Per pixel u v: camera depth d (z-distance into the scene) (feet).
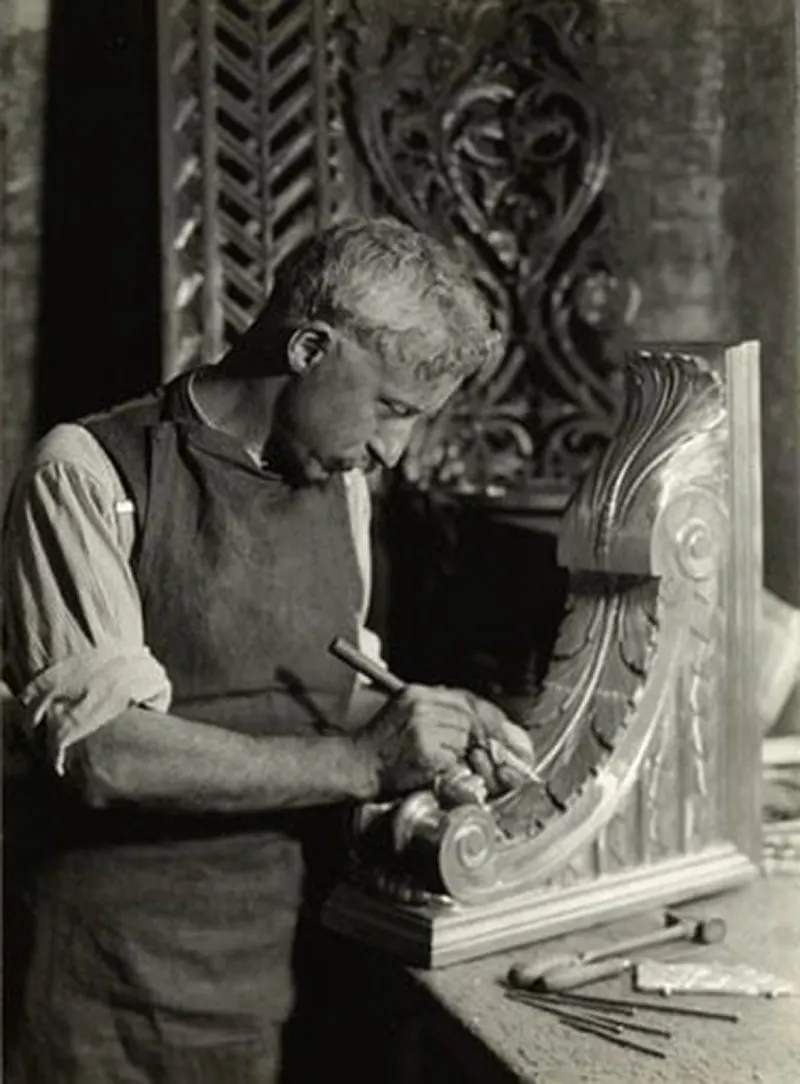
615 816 7.72
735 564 8.04
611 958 7.20
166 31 11.00
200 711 7.38
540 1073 6.11
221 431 7.23
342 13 11.71
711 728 8.02
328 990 7.79
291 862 7.64
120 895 7.40
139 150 11.66
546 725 8.03
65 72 11.66
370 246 6.92
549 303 12.17
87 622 6.89
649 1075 6.11
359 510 7.84
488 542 11.87
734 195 12.29
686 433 7.88
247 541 7.29
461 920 7.20
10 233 11.67
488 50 12.03
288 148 11.37
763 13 11.96
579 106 12.10
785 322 11.96
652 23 12.19
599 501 7.99
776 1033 6.46
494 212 12.10
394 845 7.34
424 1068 7.52
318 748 7.12
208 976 7.52
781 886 8.18
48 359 11.79
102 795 6.81
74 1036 7.46
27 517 6.97
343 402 6.99
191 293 11.09
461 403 12.09
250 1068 7.64
